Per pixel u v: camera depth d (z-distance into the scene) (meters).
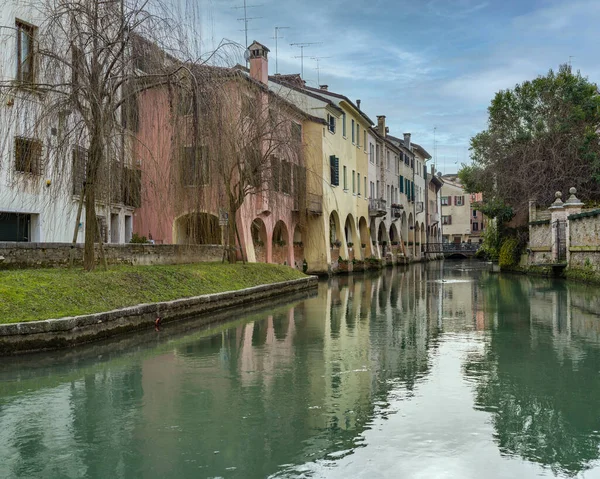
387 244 56.25
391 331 13.03
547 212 36.44
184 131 15.70
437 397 7.30
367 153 49.69
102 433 6.11
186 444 5.73
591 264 27.27
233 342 11.62
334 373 8.73
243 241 27.38
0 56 16.11
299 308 18.34
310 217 36.78
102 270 14.83
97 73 13.35
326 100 37.38
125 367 9.28
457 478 4.87
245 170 23.17
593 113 38.78
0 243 13.47
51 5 14.63
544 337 11.96
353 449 5.53
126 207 24.67
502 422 6.30
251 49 31.89
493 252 47.06
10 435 6.09
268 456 5.38
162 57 14.75
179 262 21.92
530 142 39.06
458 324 14.09
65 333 10.62
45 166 14.46
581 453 5.40
